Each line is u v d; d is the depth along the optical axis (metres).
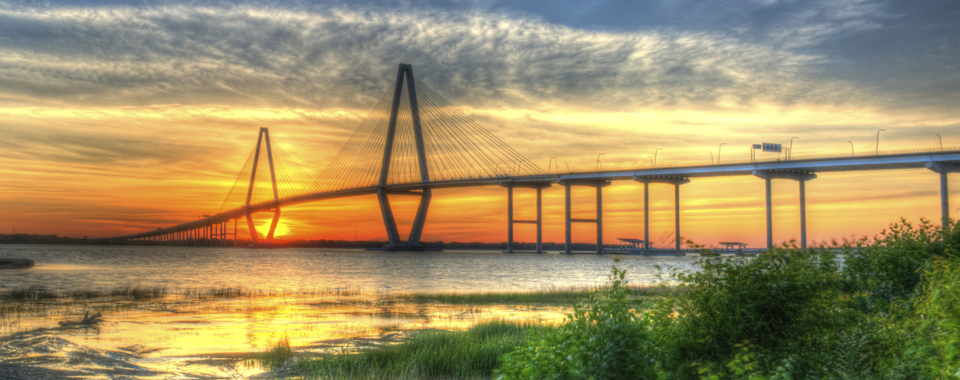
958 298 5.11
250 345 18.12
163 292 37.53
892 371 5.61
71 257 127.94
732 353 6.38
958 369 4.44
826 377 5.84
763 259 6.99
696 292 7.01
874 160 124.12
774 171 142.88
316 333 20.78
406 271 88.50
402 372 12.63
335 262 124.94
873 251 9.52
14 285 48.25
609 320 6.26
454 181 165.25
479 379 12.46
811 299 6.74
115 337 19.42
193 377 13.53
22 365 14.66
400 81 170.12
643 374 6.00
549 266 115.19
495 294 35.97
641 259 161.00
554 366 6.04
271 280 60.84
